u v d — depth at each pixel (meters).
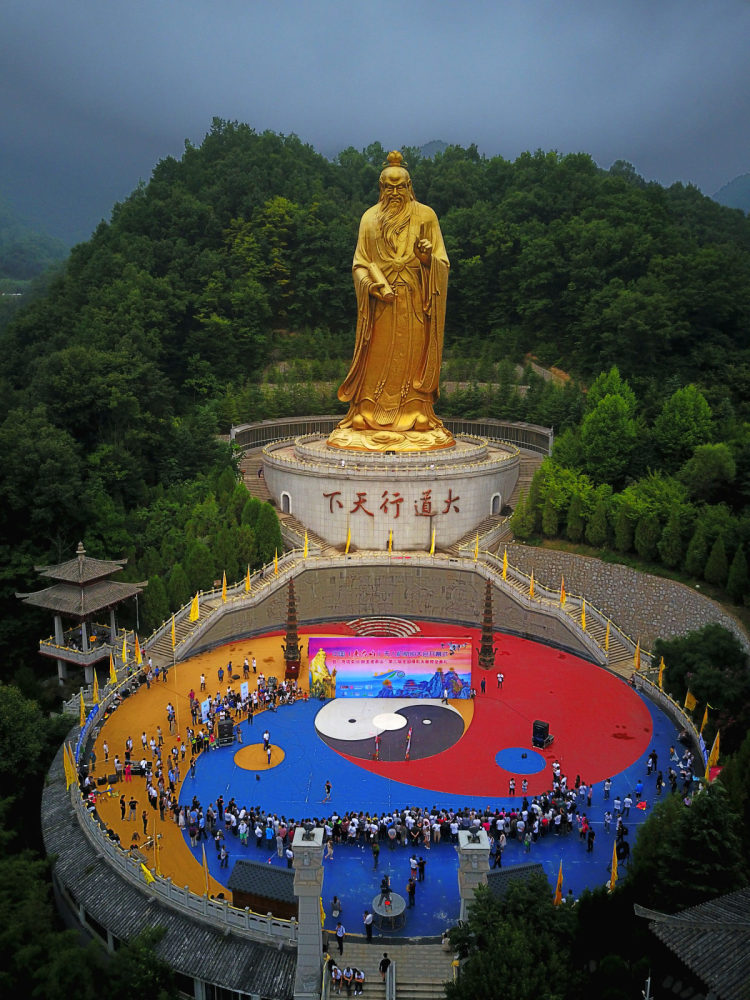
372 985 30.16
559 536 76.69
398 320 80.00
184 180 162.00
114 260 127.50
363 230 79.19
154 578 64.31
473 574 71.56
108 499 72.31
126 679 55.91
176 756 46.97
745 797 34.53
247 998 30.64
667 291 111.06
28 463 66.31
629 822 41.38
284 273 139.12
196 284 128.38
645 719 53.19
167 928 32.72
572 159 167.25
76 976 26.64
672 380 97.88
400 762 47.69
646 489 71.50
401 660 56.34
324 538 80.69
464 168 168.38
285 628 70.56
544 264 128.88
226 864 37.34
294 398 115.75
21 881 31.20
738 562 60.19
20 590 64.50
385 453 80.62
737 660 49.56
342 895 35.91
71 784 41.56
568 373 121.94
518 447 104.56
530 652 65.12
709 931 22.64
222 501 79.94
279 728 51.84
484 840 29.48
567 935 27.73
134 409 84.50
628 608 68.38
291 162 166.88
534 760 47.94
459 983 25.53
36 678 60.75
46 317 120.88
